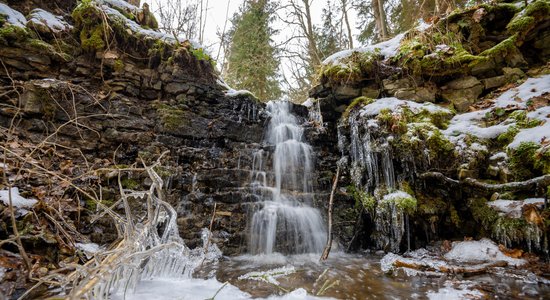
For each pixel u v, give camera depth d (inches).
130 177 135.7
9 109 127.6
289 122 223.3
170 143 158.7
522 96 155.7
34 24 146.6
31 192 106.3
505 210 119.9
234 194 153.6
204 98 185.5
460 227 140.0
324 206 173.0
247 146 183.3
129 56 167.6
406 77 193.2
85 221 114.1
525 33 178.2
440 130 156.3
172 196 140.3
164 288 84.0
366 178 167.3
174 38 187.2
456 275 103.1
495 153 137.3
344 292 90.3
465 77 182.5
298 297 84.9
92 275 60.2
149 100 169.5
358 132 176.4
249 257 137.9
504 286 90.0
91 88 152.6
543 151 116.3
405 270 112.7
